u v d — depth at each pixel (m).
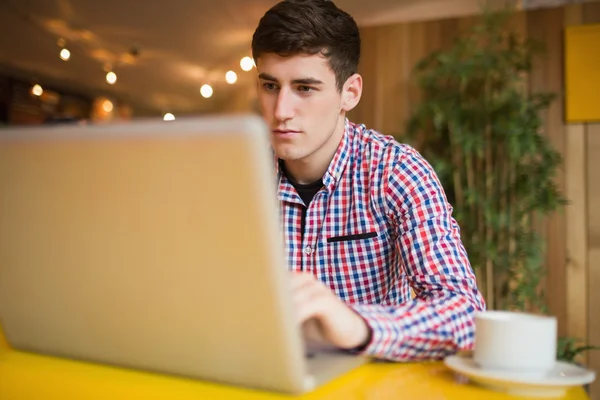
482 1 3.97
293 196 1.40
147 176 0.62
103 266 0.68
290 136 1.22
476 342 0.76
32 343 0.82
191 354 0.68
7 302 0.79
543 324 0.72
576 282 3.68
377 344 0.80
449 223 1.23
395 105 4.05
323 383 0.71
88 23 5.33
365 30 4.14
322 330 0.80
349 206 1.38
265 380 0.66
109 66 6.56
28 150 0.67
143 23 5.28
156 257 0.65
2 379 0.71
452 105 3.66
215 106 8.02
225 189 0.58
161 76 6.94
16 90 6.96
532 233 3.59
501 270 3.65
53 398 0.66
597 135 3.67
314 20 1.18
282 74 1.20
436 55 3.78
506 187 3.64
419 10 4.17
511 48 3.63
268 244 0.59
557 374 0.74
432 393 0.69
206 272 0.62
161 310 0.67
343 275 1.40
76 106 7.63
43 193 0.69
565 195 3.71
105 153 0.63
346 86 1.32
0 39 5.89
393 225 1.35
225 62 6.36
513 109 3.55
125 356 0.74
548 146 3.60
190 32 5.47
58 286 0.73
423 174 1.30
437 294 1.03
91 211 0.66
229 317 0.64
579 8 3.74
